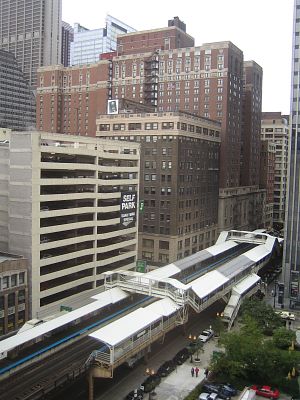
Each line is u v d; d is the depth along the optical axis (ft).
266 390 187.83
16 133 251.19
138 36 629.10
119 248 324.19
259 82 638.94
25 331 183.42
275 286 343.46
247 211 602.44
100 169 297.94
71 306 254.88
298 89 311.88
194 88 520.83
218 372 204.54
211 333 245.04
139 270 330.13
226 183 518.37
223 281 266.77
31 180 247.29
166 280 233.55
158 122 411.34
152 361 214.90
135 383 193.16
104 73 606.55
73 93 651.66
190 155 431.43
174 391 187.93
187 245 433.89
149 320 196.85
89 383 175.32
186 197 426.51
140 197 421.18
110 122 437.58
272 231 616.39
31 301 251.80
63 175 288.30
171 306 218.59
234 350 200.13
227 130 508.94
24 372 172.35
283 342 217.97
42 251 269.64
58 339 196.54
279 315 257.75
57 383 165.89
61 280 280.92
